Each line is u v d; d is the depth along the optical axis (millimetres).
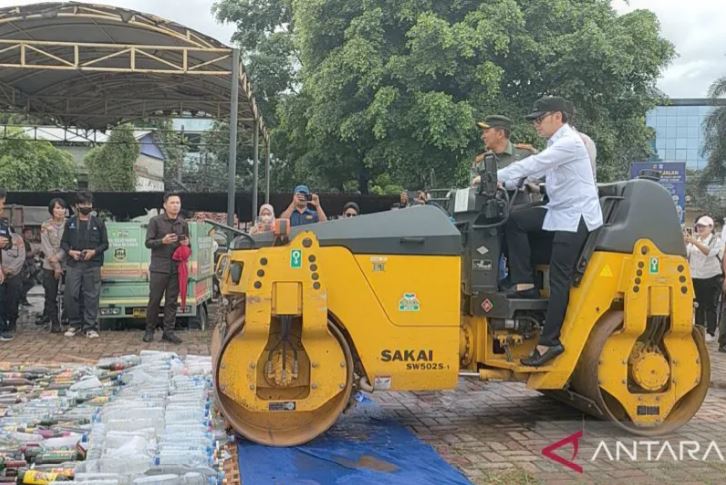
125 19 11805
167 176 45219
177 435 4879
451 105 15789
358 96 17250
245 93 15273
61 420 5316
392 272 5113
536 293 5621
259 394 5109
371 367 5109
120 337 9789
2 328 9758
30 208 17297
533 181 5922
